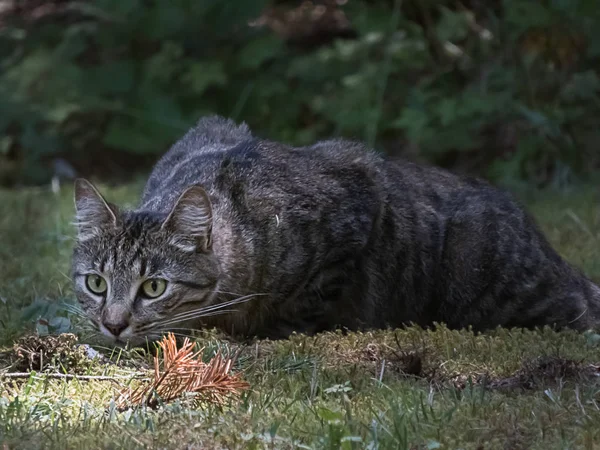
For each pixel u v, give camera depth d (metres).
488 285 7.38
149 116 14.75
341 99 13.99
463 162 14.20
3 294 7.60
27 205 11.59
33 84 14.98
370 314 7.23
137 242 6.18
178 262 6.22
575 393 5.08
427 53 13.92
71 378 5.50
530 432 4.64
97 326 6.19
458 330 7.26
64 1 16.67
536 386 5.41
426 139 13.48
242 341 6.60
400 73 14.30
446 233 7.40
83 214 6.34
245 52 14.70
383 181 7.31
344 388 5.20
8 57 15.74
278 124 14.72
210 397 5.07
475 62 14.28
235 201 6.68
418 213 7.35
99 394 5.22
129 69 14.88
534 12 13.09
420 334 6.59
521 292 7.40
